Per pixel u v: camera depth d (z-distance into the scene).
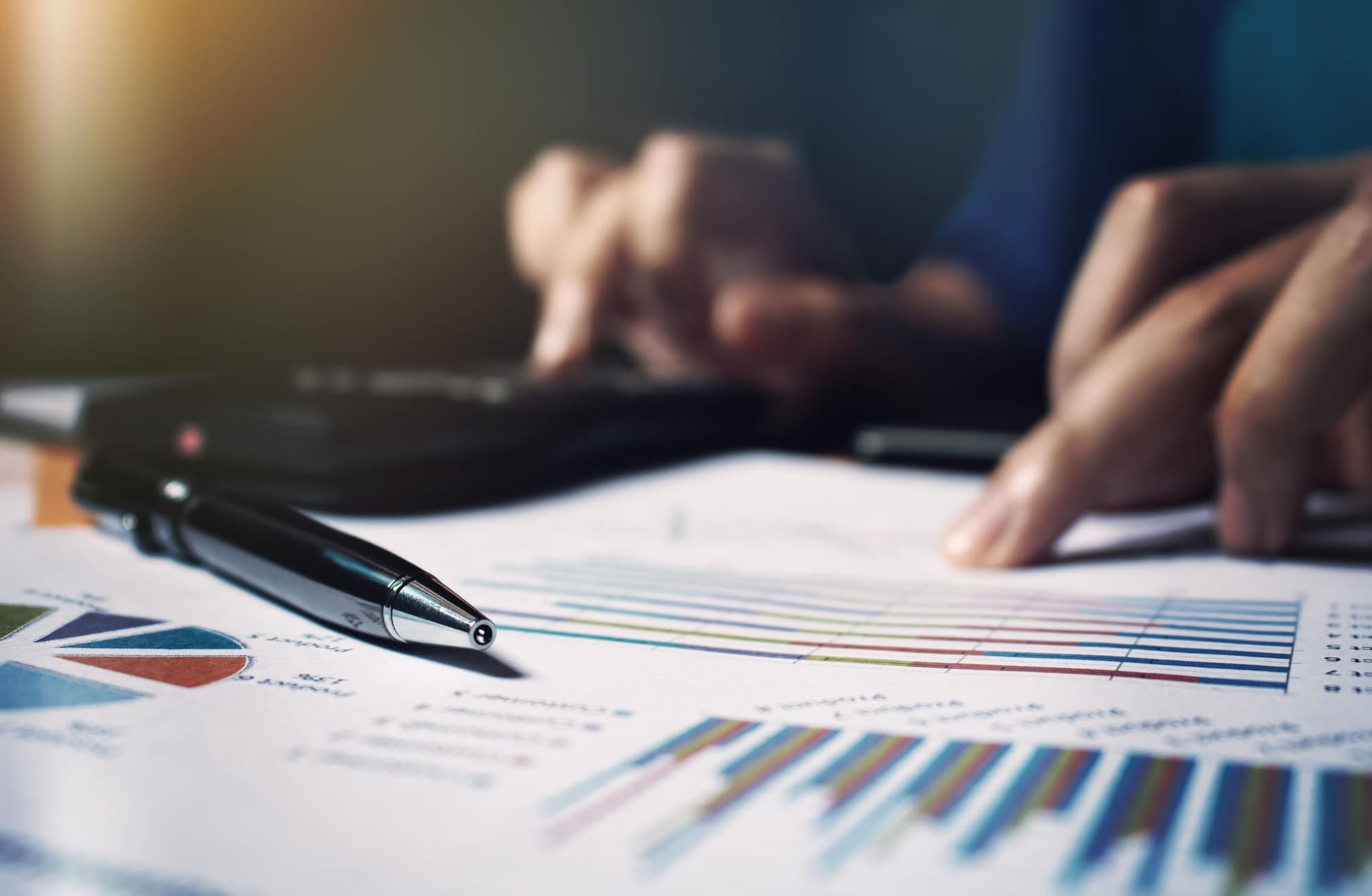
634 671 0.28
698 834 0.18
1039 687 0.27
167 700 0.25
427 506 0.55
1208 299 0.48
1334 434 0.61
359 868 0.17
